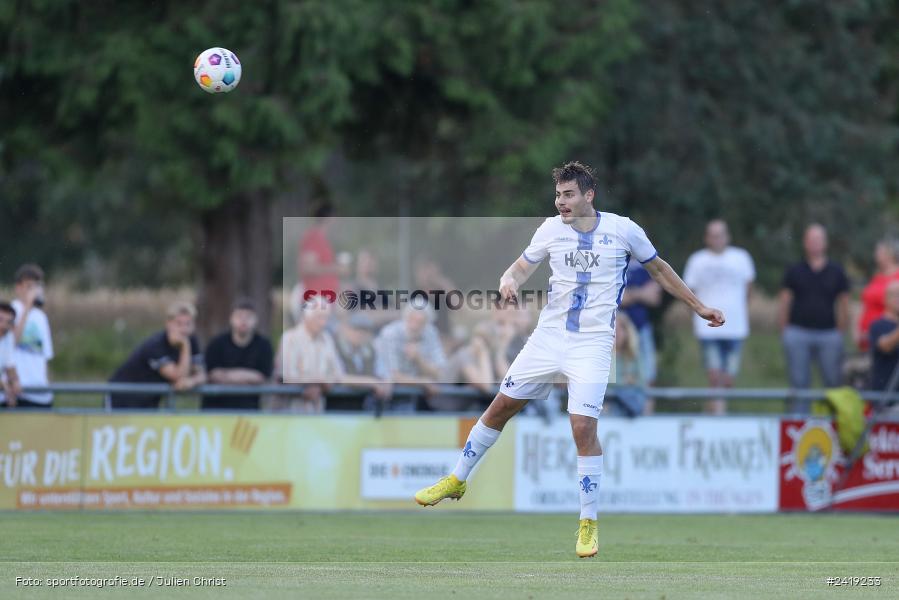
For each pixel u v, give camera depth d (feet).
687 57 232.32
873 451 138.41
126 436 125.90
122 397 131.85
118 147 218.79
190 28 173.88
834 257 238.89
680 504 135.03
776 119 231.30
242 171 176.04
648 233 226.58
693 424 135.54
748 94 233.96
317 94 174.60
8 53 179.83
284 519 122.01
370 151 217.36
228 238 205.98
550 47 193.88
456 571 75.51
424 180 243.81
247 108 174.09
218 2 176.45
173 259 411.75
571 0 197.57
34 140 189.78
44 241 389.60
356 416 130.82
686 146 227.61
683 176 224.94
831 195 236.02
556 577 71.97
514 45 187.83
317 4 171.63
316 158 178.70
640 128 226.58
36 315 128.67
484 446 84.48
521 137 191.83
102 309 358.84
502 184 199.21
